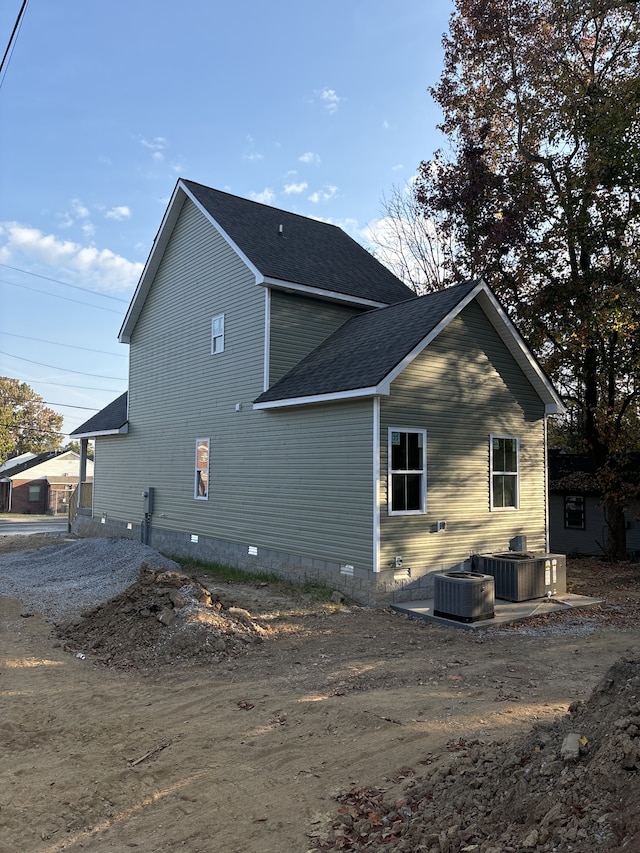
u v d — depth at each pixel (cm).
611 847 315
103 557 1736
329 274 1695
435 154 2272
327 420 1320
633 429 2012
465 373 1373
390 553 1208
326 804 450
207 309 1791
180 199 1916
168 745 575
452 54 2262
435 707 641
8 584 1508
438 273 3288
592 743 406
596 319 1720
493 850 338
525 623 1095
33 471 5669
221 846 407
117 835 429
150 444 2069
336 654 879
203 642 873
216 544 1680
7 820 451
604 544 2450
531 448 1514
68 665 848
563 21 1953
